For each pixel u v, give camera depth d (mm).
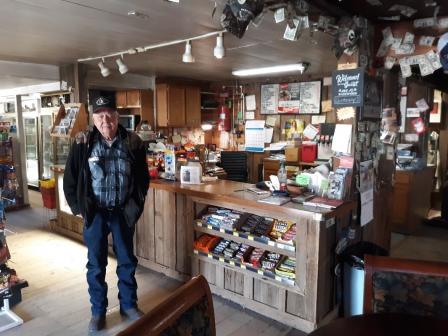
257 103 6273
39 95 6555
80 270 3480
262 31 3021
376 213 3186
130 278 2664
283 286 2547
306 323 2473
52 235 4547
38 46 3719
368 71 2805
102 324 2523
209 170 4242
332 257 2557
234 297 2859
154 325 1016
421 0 2330
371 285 1581
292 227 2652
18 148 5836
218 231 2912
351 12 2594
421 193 5141
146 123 5535
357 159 2760
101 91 6152
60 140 4621
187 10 2502
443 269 1523
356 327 1271
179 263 3219
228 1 2139
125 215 2580
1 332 2475
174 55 4203
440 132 6230
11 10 2508
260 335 2453
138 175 2592
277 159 5648
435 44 2631
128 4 2371
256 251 2814
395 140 3363
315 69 5191
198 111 6457
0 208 2719
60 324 2582
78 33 3164
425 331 1246
